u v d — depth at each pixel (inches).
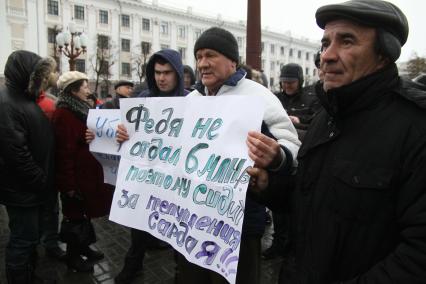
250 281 68.5
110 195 112.5
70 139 103.7
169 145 71.2
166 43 1790.1
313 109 133.8
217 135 61.7
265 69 2285.9
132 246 109.6
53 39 1409.9
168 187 68.2
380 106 40.1
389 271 35.6
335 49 40.7
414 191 35.5
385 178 37.0
